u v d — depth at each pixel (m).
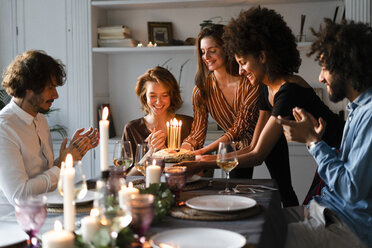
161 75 2.43
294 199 2.47
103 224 0.96
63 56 3.60
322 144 1.45
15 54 3.69
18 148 1.70
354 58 1.37
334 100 1.50
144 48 3.48
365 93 1.43
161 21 3.74
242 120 2.41
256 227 1.15
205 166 1.86
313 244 1.44
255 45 1.81
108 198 1.11
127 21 3.79
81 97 3.59
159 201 1.24
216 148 2.39
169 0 3.45
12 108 1.76
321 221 1.49
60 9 3.58
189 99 3.76
